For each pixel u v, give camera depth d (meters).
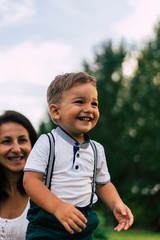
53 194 1.92
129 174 26.48
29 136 2.86
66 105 2.09
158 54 26.70
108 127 27.48
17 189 2.85
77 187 2.07
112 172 26.58
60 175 2.05
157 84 25.77
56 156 2.06
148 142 25.11
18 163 2.76
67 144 2.11
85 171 2.13
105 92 28.88
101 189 2.32
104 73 30.28
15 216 2.82
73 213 1.81
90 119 2.11
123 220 2.13
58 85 2.16
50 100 2.22
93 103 2.13
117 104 28.27
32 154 2.07
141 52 27.48
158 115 25.06
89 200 2.13
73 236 2.02
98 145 2.34
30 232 2.06
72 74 2.17
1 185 2.83
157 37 26.81
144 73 26.86
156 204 24.95
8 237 2.73
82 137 2.22
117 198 2.24
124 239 13.52
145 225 24.67
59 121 2.18
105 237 10.16
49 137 2.11
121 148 26.64
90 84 2.12
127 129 26.97
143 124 25.56
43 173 2.02
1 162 2.77
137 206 25.62
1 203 2.86
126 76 30.36
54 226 2.00
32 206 2.14
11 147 2.73
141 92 25.77
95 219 2.14
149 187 25.12
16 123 2.80
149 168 25.12
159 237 15.59
